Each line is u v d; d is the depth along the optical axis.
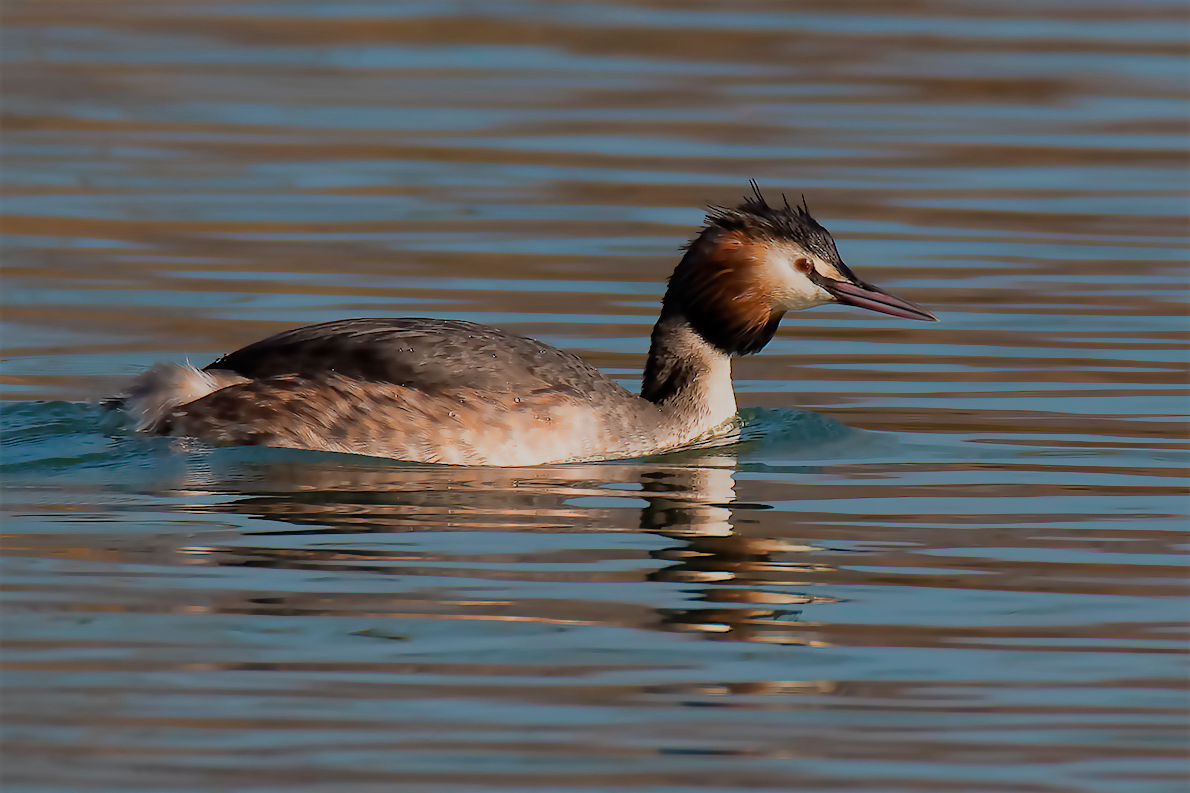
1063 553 12.02
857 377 17.03
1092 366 17.12
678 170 23.92
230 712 9.30
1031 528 12.59
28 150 24.48
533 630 10.45
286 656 9.99
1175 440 14.89
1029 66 29.61
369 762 8.77
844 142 25.42
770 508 13.10
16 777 8.58
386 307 18.59
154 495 12.93
